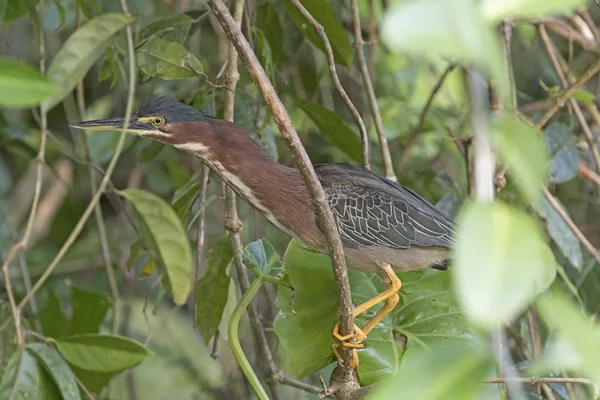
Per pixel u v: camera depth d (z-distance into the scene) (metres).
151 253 7.01
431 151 10.50
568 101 9.12
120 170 10.80
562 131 8.58
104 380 7.68
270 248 6.99
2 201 10.34
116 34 6.32
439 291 7.39
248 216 10.23
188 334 11.19
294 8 8.15
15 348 7.64
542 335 8.86
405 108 10.39
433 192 10.36
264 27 8.79
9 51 10.41
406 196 7.76
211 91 8.24
